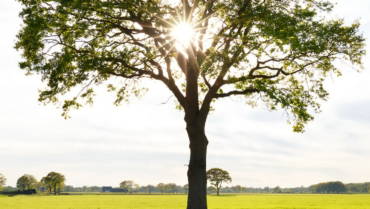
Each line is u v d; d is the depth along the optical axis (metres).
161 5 19.14
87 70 17.48
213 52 17.02
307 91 20.03
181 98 19.86
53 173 189.00
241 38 16.98
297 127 19.97
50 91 19.05
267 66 19.52
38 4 17.56
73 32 17.92
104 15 18.33
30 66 17.66
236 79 19.30
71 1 16.70
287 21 16.80
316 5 18.53
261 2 17.91
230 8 17.73
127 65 19.08
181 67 20.03
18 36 18.08
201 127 19.59
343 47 18.31
